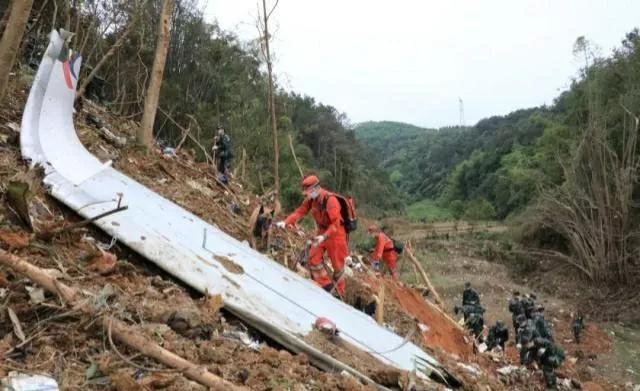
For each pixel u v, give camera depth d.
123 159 9.15
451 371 6.46
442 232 48.19
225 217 9.24
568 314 27.73
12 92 8.24
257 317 4.90
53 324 3.54
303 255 8.41
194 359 3.80
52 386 2.96
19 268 3.78
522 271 35.41
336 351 5.11
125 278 4.62
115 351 3.45
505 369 10.91
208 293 5.00
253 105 27.28
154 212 6.32
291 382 3.91
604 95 36.03
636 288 28.84
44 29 12.66
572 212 31.53
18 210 4.60
